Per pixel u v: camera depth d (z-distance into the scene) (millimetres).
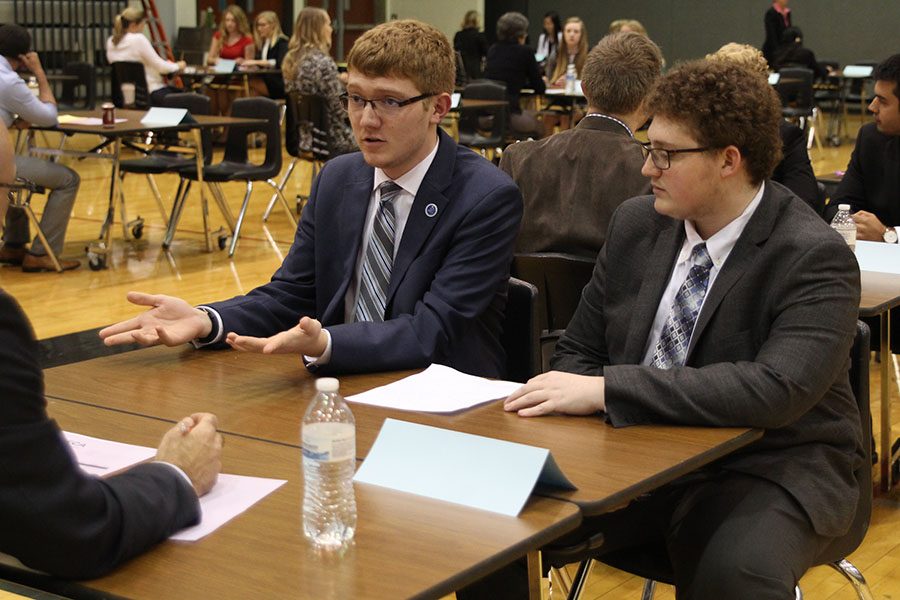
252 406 1910
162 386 2020
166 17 13828
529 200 3207
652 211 2156
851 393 2037
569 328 2289
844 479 1980
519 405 1873
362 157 2432
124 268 6457
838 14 16297
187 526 1418
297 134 7527
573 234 3113
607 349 2223
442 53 2277
